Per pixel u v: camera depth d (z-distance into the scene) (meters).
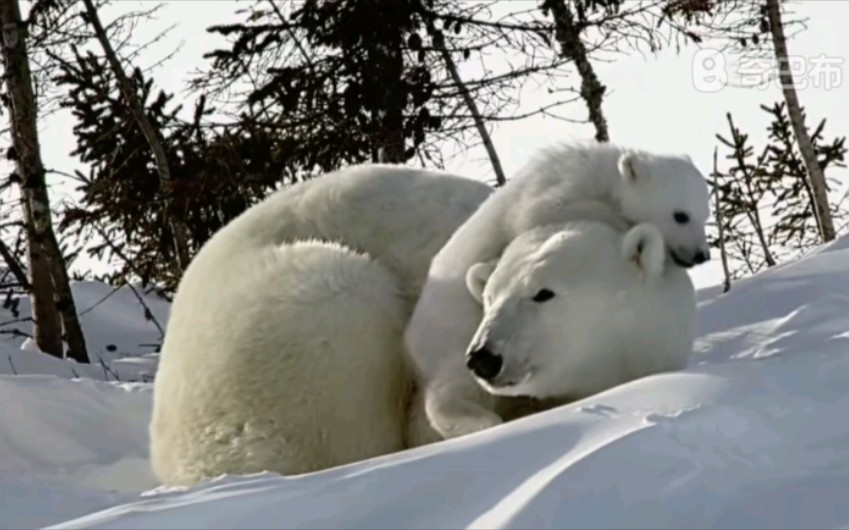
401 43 20.55
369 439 7.66
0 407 9.69
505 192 7.49
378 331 7.72
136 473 8.72
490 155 21.66
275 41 21.23
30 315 26.91
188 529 4.73
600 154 7.56
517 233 7.27
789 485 4.95
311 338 7.60
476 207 8.27
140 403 10.38
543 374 6.77
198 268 8.48
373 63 20.44
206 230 22.67
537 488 4.75
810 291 11.76
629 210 7.32
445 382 7.13
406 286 8.05
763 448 5.40
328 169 21.28
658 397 6.03
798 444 5.49
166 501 5.18
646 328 6.98
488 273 7.00
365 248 8.20
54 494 6.84
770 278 12.57
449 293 7.27
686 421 5.38
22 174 20.08
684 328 7.23
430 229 8.15
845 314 10.46
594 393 7.08
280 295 7.75
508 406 7.34
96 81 23.45
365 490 4.97
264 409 7.62
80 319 24.95
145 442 9.92
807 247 24.80
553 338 6.74
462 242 7.44
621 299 6.86
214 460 7.73
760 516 4.69
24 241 22.12
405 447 7.77
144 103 23.64
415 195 8.30
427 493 4.92
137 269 24.61
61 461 9.36
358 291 7.74
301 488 5.05
